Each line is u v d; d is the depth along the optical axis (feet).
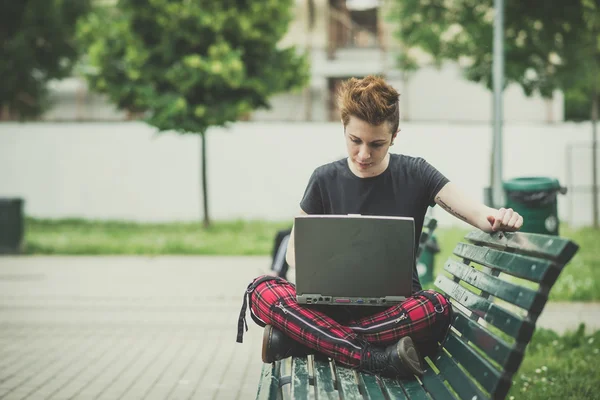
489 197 28.73
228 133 75.25
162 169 75.31
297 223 9.91
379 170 10.96
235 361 19.85
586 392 15.34
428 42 55.21
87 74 62.80
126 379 17.85
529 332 7.48
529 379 16.66
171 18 59.98
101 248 49.73
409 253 9.84
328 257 9.88
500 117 29.19
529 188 23.79
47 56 74.38
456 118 86.38
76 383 17.44
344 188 11.06
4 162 75.66
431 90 86.38
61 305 28.91
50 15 72.54
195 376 18.17
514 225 9.52
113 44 61.62
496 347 8.04
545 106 82.48
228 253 48.80
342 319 10.69
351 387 9.05
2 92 72.69
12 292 32.24
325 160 74.90
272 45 63.72
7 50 71.26
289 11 63.46
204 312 27.45
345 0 86.84
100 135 75.51
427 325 10.21
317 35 92.17
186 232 62.39
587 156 71.97
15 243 48.98
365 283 9.87
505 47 49.44
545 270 7.38
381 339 10.19
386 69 78.74
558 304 28.58
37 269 40.83
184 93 61.46
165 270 40.32
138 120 69.41
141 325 24.91
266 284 10.75
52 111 81.41
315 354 10.71
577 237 56.18
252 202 75.46
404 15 55.67
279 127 75.00
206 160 72.02
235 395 16.43
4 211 48.78
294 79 65.21
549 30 48.67
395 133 10.38
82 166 75.61
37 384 17.34
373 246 9.82
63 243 52.90
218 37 61.36
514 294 8.06
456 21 54.29
